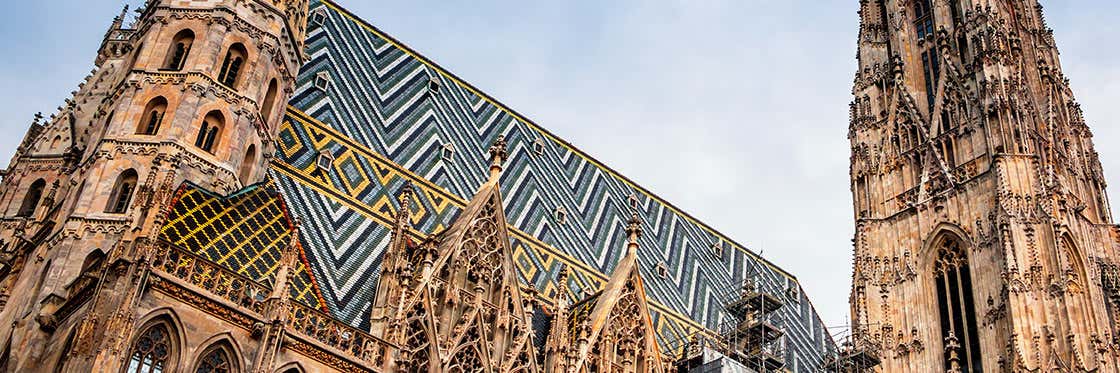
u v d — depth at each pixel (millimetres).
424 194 76125
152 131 61531
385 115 80875
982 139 88375
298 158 70250
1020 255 78875
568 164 95438
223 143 62656
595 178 97062
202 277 48938
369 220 69500
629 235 73062
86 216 55875
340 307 58656
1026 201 81688
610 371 64500
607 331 65625
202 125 62750
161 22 66688
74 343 43219
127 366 44719
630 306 68688
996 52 91938
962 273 84688
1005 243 79438
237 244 55406
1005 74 90688
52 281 52781
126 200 57938
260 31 68562
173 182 55062
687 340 83375
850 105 102188
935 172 90938
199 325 47281
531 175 88312
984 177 85875
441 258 59719
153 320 46219
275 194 63312
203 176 60562
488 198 65062
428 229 73125
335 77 79875
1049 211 80750
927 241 87375
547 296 74688
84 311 46156
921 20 104312
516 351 60219
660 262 91688
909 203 90938
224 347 47938
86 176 58438
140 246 46781
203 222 55031
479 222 63719
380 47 88125
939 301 85062
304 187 68125
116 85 65750
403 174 76500
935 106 94312
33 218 60531
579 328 66000
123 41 71688
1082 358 73625
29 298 53188
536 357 62625
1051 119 92125
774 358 81375
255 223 58531
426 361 56031
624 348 66625
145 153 59531
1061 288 76312
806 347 94438
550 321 67438
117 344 43625
